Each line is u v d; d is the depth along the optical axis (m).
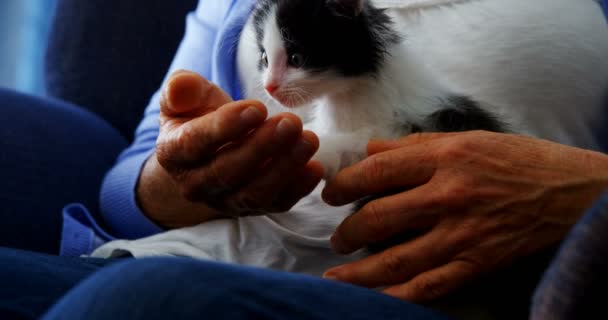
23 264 0.73
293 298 0.51
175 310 0.46
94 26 1.49
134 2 1.51
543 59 0.97
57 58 1.49
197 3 1.56
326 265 0.90
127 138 1.54
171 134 0.69
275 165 0.67
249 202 0.71
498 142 0.75
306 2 0.92
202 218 0.99
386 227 0.73
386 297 0.59
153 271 0.50
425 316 0.57
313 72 0.90
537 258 0.75
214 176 0.68
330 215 0.92
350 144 0.84
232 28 1.07
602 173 0.74
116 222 1.13
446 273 0.70
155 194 1.00
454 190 0.71
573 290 0.43
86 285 0.52
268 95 0.96
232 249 0.90
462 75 0.97
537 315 0.47
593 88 1.00
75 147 1.28
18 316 0.65
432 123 0.87
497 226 0.71
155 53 1.54
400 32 0.96
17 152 1.17
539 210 0.71
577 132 1.00
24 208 1.15
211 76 1.18
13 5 2.06
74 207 1.14
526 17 0.99
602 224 0.42
